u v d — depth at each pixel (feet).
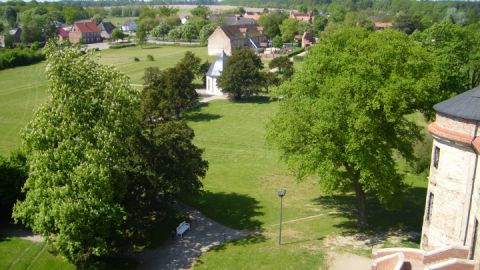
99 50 630.33
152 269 124.47
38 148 117.29
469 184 104.47
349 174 142.61
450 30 220.23
